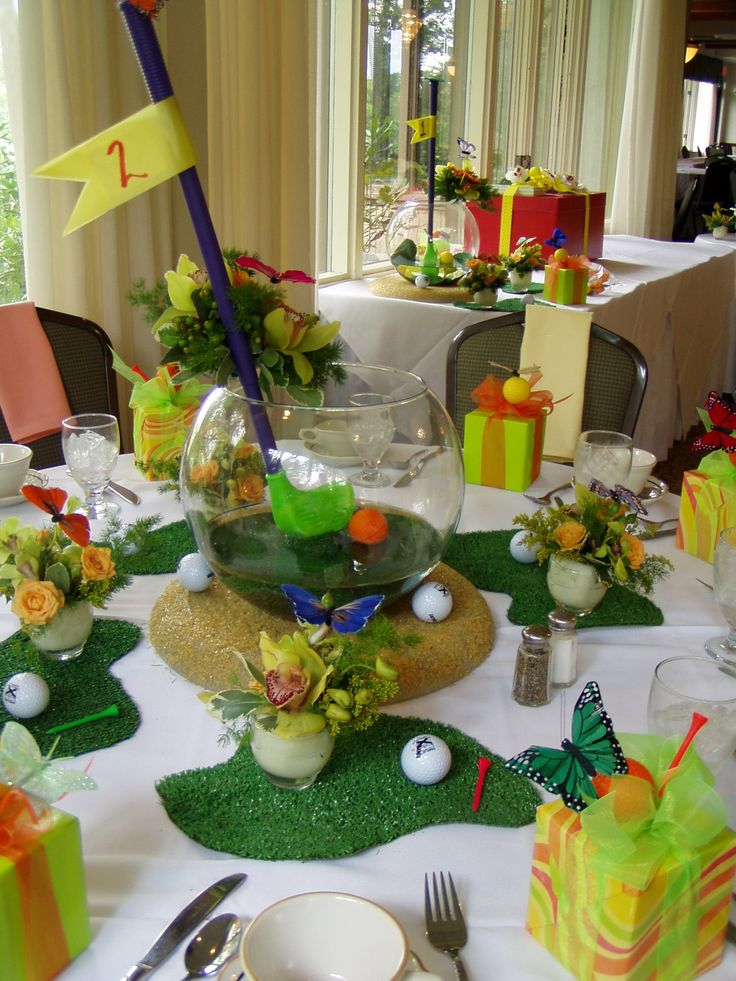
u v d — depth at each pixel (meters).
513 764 0.59
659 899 0.55
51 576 0.88
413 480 0.89
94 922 0.60
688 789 0.56
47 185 1.95
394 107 3.27
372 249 3.33
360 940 0.54
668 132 4.59
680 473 3.28
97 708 0.84
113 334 2.13
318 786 0.74
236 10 2.28
